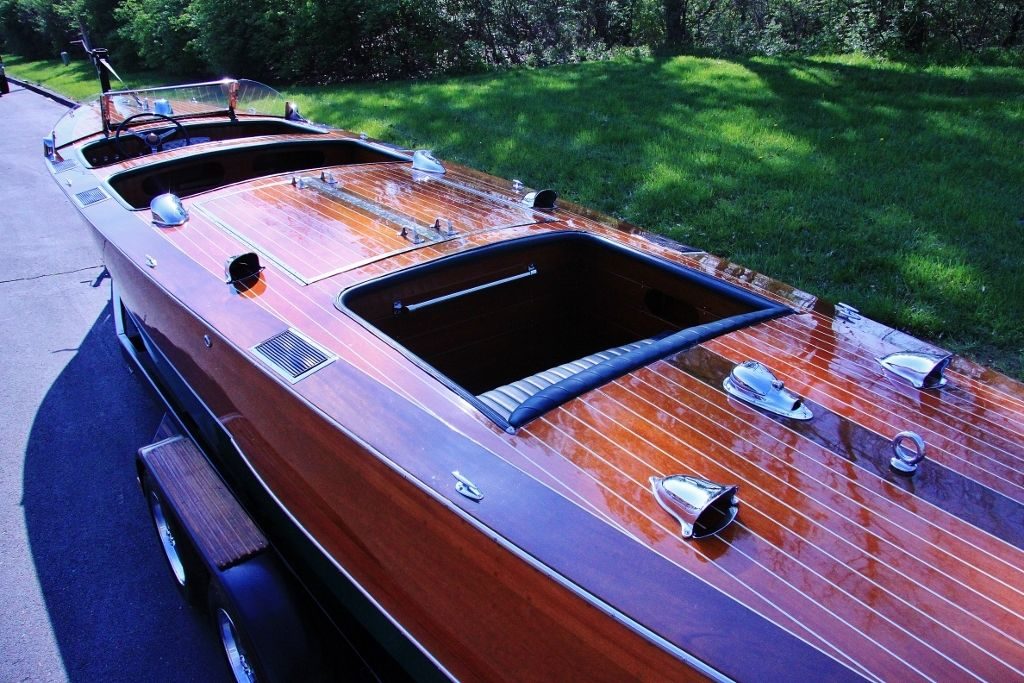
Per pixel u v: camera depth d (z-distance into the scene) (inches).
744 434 74.7
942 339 158.6
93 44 746.8
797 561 60.1
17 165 365.4
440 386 83.7
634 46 588.4
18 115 514.6
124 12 657.6
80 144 181.9
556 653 61.9
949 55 456.4
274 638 84.9
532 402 79.2
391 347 90.9
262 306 102.5
